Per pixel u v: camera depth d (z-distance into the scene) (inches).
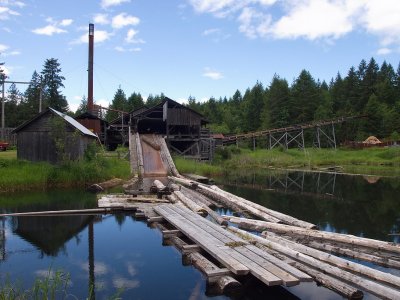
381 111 2807.6
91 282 292.2
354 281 274.8
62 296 261.6
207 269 292.5
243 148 2293.3
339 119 2368.4
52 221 498.3
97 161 888.9
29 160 896.9
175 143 1637.6
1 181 702.5
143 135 1418.6
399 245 366.0
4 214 522.6
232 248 320.8
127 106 3681.1
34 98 2669.8
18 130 899.4
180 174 1073.5
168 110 1518.2
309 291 272.2
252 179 1085.1
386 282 279.7
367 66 3533.5
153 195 682.2
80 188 772.0
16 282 286.7
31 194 693.3
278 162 1691.7
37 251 370.9
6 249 376.8
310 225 450.3
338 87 3550.7
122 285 286.5
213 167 1200.2
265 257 296.0
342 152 2130.9
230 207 605.3
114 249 377.1
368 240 384.8
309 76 3481.8
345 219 544.1
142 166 1060.5
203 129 1638.8
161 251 370.6
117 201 603.2
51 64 2770.7
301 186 930.7
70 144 885.8
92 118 1614.2
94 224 483.8
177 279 297.7
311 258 312.3
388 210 614.5
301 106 3002.0
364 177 1182.9
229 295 266.8
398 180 1093.1
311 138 2778.1
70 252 367.9
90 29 1923.0
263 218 512.1
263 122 3127.5
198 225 411.5
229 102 4940.9
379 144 2396.7
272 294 267.7
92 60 1916.8
